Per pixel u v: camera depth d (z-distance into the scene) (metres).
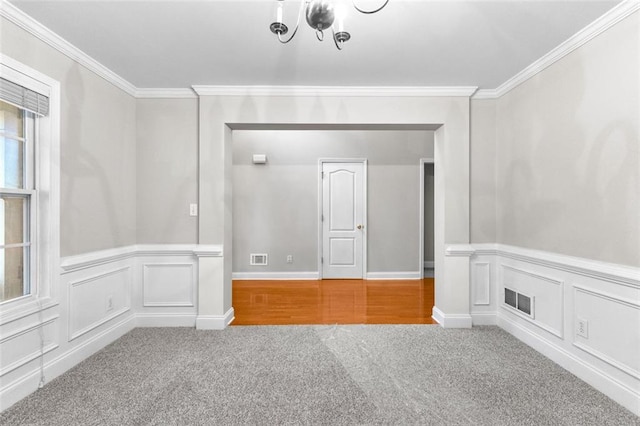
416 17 2.07
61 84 2.34
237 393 2.10
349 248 5.42
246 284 5.05
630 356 1.91
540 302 2.68
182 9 1.99
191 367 2.44
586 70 2.20
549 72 2.56
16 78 1.98
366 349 2.76
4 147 2.04
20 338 2.05
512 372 2.36
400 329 3.21
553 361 2.52
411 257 5.43
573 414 1.88
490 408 1.94
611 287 2.03
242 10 2.00
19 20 1.99
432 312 3.66
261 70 2.84
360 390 2.14
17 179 2.12
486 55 2.58
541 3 1.92
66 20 2.10
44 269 2.23
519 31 2.23
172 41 2.37
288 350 2.73
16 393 2.00
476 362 2.52
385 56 2.59
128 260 3.17
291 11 2.00
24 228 2.17
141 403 1.99
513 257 3.05
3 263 2.04
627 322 1.92
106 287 2.85
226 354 2.66
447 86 3.21
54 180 2.28
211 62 2.70
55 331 2.30
